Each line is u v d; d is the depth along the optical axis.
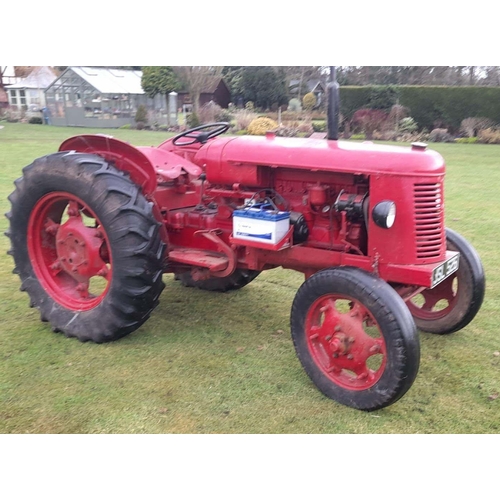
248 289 4.67
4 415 2.76
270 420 2.78
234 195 3.51
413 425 2.76
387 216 2.81
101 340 3.53
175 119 27.77
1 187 8.98
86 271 3.64
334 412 2.86
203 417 2.79
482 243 6.07
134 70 34.66
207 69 27.11
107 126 28.47
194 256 3.68
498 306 4.28
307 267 3.38
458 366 3.34
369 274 2.84
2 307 4.13
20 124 28.95
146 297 3.42
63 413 2.79
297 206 3.36
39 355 3.39
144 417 2.77
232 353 3.49
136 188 3.45
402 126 21.06
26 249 3.84
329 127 3.33
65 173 3.46
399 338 2.67
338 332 2.91
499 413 2.86
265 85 26.92
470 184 10.30
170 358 3.40
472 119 20.48
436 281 2.95
